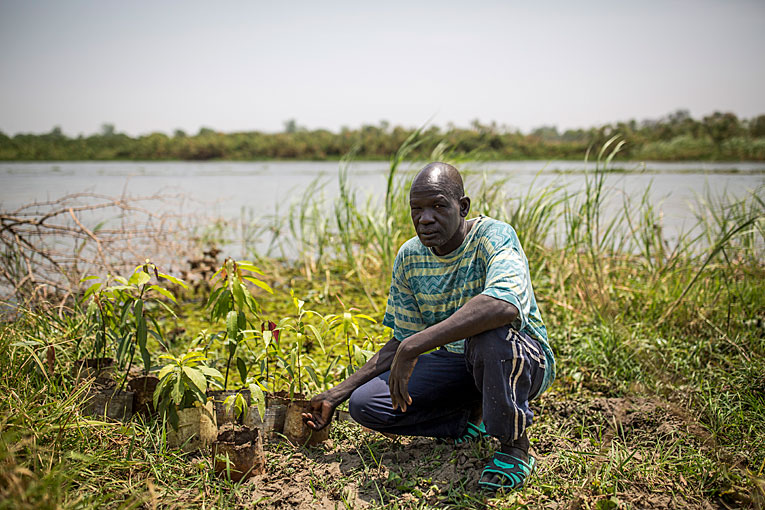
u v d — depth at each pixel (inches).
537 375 96.4
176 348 164.2
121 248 224.8
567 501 91.4
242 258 299.3
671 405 122.6
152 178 911.7
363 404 104.1
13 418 95.2
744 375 136.3
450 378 103.3
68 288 190.1
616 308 182.7
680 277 204.2
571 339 167.9
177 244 251.3
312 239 305.0
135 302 120.0
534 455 107.3
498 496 91.9
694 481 96.8
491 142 625.6
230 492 94.7
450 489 94.4
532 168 805.2
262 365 126.7
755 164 1133.7
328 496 95.3
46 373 119.3
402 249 107.3
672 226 355.6
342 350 166.6
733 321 171.2
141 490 92.6
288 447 110.0
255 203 534.0
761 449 104.2
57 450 94.3
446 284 102.1
